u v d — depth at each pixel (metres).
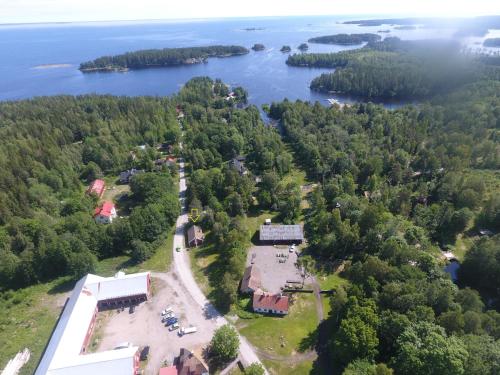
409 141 175.75
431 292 75.44
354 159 162.12
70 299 90.12
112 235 113.19
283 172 164.50
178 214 130.88
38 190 133.12
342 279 99.38
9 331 85.25
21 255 103.38
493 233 114.00
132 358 71.50
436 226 116.12
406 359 62.84
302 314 88.06
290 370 73.81
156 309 90.62
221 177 144.38
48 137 177.88
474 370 59.16
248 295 94.12
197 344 80.19
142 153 181.88
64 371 68.62
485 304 87.19
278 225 119.62
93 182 157.62
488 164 153.38
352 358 69.38
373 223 109.75
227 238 110.06
